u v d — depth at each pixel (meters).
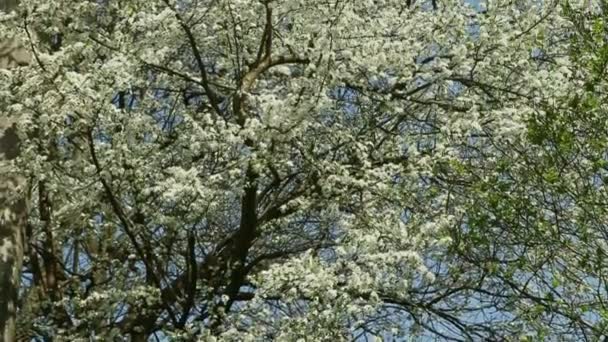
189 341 8.38
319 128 9.64
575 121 8.17
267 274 7.83
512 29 9.43
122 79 7.85
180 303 8.77
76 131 7.98
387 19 9.70
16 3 10.03
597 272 7.89
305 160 9.21
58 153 8.91
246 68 9.44
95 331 9.25
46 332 9.71
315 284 7.61
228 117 9.84
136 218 8.70
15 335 9.55
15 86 8.21
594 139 7.92
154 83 9.73
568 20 9.48
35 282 10.30
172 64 9.89
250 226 9.12
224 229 10.84
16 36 9.02
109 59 8.67
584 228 7.93
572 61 9.04
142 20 8.52
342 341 7.70
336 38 8.42
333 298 7.82
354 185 9.03
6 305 9.22
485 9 9.46
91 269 10.01
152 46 8.98
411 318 9.66
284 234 10.69
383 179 9.02
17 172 8.67
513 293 9.34
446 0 9.59
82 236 10.22
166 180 8.16
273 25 9.30
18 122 8.27
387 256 7.87
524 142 8.88
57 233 10.19
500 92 9.83
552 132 8.02
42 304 9.58
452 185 9.42
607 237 8.14
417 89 9.80
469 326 9.80
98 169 8.02
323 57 8.11
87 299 8.89
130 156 8.27
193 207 8.34
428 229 8.31
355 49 8.88
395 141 10.01
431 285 9.88
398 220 8.58
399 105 9.92
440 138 9.44
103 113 7.86
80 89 7.58
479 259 9.14
